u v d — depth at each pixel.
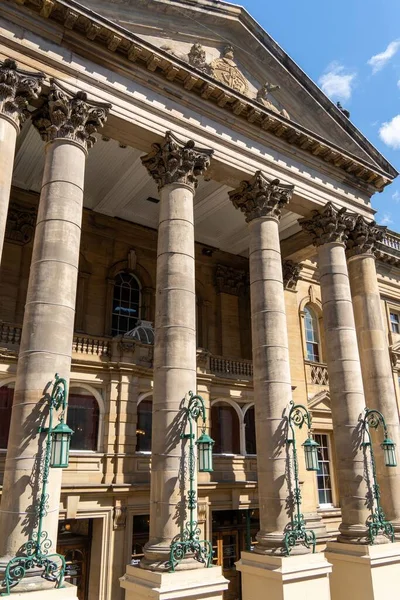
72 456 15.03
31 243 18.64
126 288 20.95
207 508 17.12
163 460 11.45
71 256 11.25
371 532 14.33
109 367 16.39
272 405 13.73
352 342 16.53
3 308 17.39
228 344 22.62
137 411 17.11
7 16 12.25
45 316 10.48
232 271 23.88
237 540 18.83
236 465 18.92
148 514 15.95
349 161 18.70
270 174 16.59
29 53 12.35
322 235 18.02
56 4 12.47
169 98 14.79
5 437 14.67
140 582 10.48
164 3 15.27
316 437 22.45
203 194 19.45
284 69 17.78
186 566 10.59
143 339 18.77
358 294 18.59
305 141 17.50
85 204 19.95
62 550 15.05
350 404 15.75
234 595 18.11
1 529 9.12
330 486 22.14
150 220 21.22
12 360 15.04
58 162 11.90
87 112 12.63
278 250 15.70
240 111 15.95
